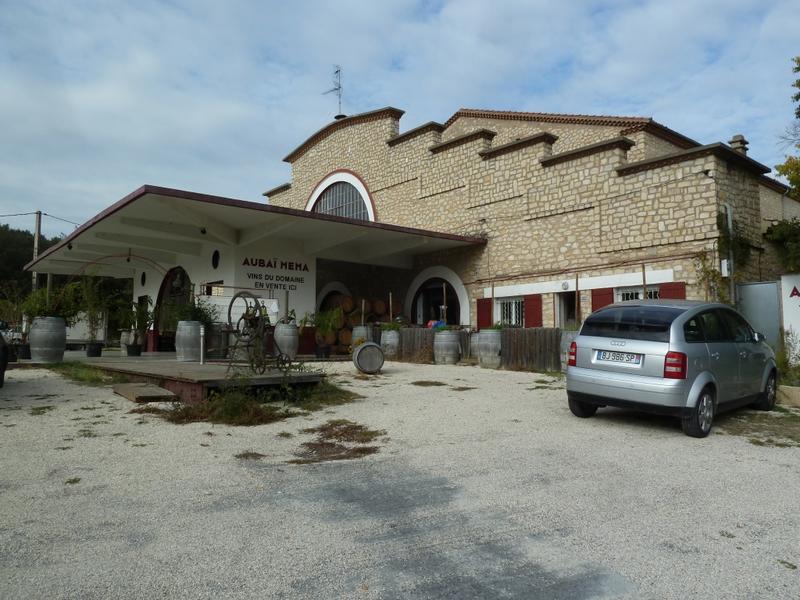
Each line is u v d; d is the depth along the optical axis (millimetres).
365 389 9141
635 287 13891
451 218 18828
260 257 16141
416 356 15195
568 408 7598
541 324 15750
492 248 17391
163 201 12023
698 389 5949
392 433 5926
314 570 2789
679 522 3535
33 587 2555
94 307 14227
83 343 20422
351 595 2553
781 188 20922
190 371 8773
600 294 14445
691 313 6445
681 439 5883
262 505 3689
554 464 4797
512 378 10984
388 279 21344
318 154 25375
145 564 2811
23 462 4543
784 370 9375
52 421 6164
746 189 13539
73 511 3508
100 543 3049
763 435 6180
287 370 7996
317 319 16266
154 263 18969
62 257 20016
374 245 18531
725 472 4660
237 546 3045
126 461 4641
